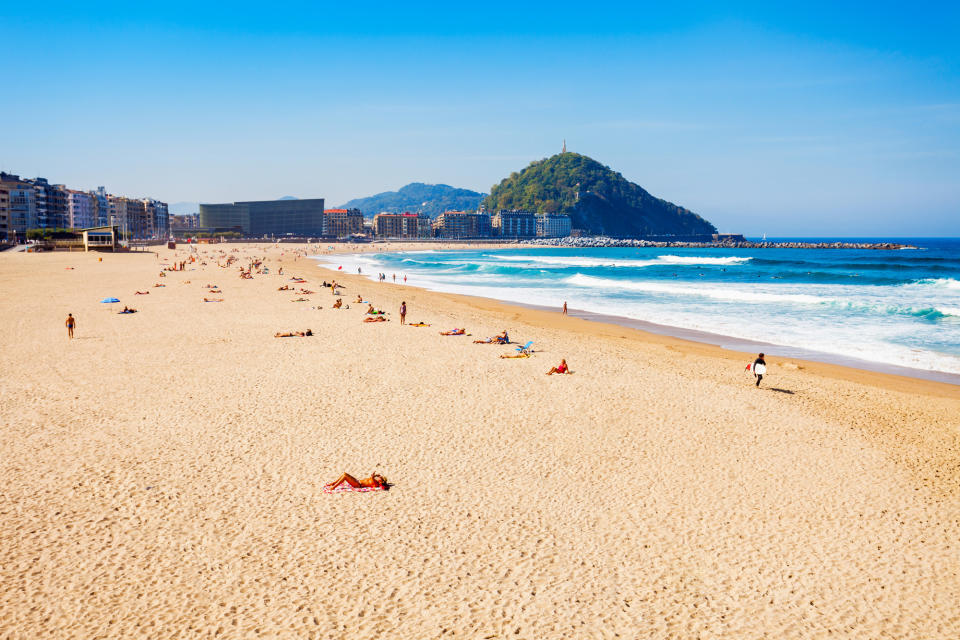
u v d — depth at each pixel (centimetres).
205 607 1035
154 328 3581
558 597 1084
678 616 1041
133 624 988
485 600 1072
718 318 4575
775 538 1296
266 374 2522
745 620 1035
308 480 1522
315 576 1130
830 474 1622
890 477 1609
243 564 1162
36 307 4341
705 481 1564
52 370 2538
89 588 1079
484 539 1269
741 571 1176
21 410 2009
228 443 1748
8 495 1412
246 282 6700
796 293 6162
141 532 1266
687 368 2819
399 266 11825
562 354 3047
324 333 3497
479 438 1825
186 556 1184
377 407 2097
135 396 2184
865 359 3162
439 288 7169
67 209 19712
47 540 1228
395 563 1178
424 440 1800
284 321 3931
